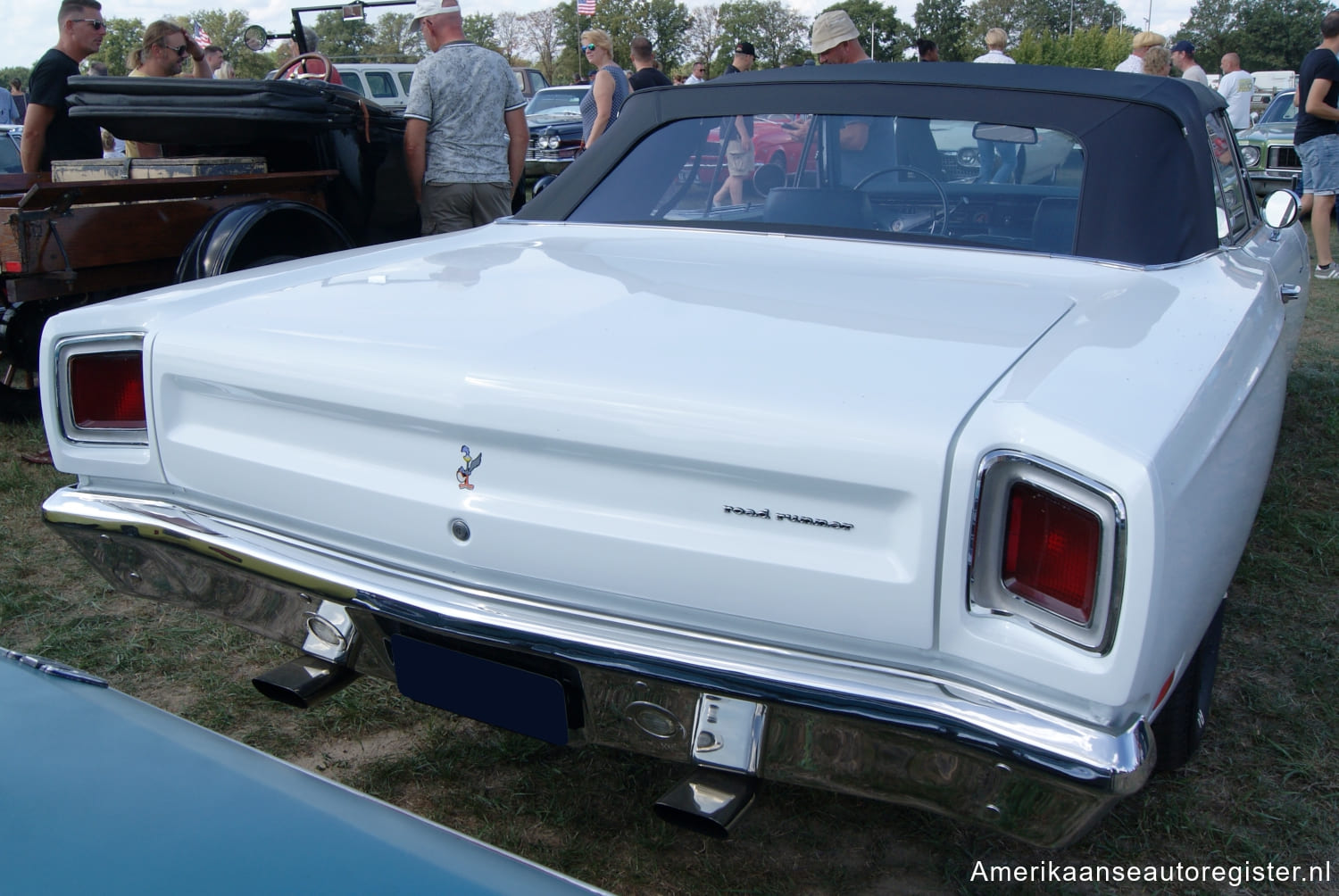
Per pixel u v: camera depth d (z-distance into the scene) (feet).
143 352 5.79
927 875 6.08
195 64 18.85
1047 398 4.18
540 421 4.60
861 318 5.37
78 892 2.61
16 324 13.61
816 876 6.05
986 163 7.22
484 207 16.89
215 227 12.42
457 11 16.19
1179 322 5.41
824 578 4.24
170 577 6.00
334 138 15.20
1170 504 3.88
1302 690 8.00
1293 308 9.46
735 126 8.13
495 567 4.88
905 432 4.08
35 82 15.99
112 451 6.05
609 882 5.96
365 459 5.19
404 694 5.33
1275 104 40.81
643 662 4.55
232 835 2.86
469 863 2.88
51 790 2.98
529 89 54.29
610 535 4.57
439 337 5.21
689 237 7.70
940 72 7.75
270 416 5.45
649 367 4.71
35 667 3.79
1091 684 3.89
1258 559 10.19
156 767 3.14
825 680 4.30
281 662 8.46
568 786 6.82
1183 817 6.45
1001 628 4.06
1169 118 7.16
